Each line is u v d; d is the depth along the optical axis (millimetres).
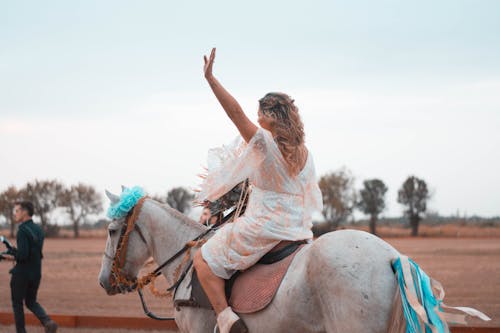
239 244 4348
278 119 4328
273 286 4121
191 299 4770
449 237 63688
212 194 4457
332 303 3715
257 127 4277
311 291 3881
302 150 4387
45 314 8984
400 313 3566
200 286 4738
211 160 4754
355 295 3617
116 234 5453
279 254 4297
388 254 3754
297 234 4332
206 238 5113
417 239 56750
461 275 16672
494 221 75312
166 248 5320
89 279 17297
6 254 8992
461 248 33156
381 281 3631
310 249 3979
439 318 3584
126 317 9891
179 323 4984
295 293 3936
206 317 4750
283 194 4352
